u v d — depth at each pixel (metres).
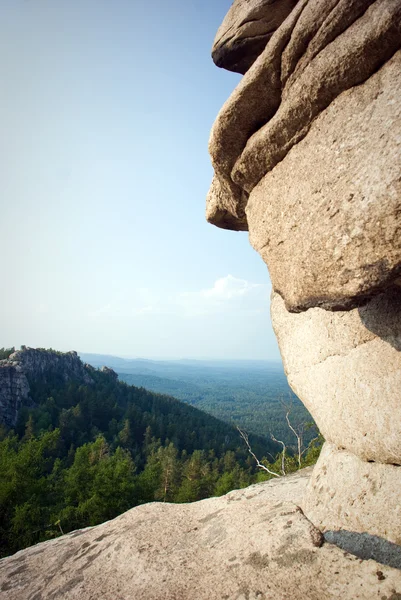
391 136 2.50
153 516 5.17
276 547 3.55
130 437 78.88
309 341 4.88
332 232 2.88
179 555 3.92
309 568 3.17
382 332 3.71
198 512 5.16
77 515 21.41
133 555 4.10
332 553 3.31
